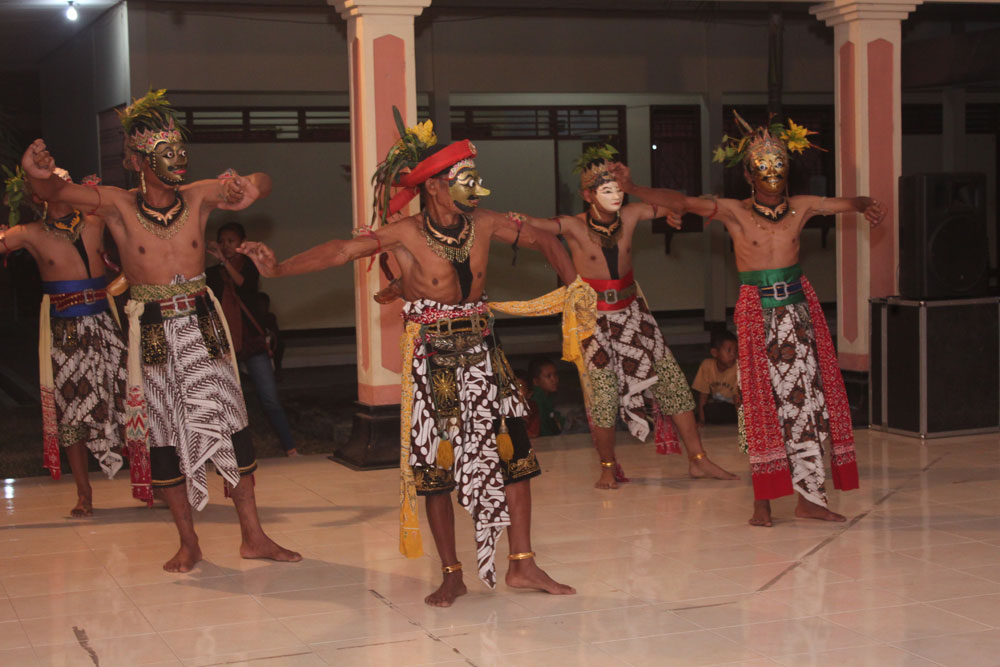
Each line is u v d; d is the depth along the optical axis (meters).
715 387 7.75
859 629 3.65
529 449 4.13
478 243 4.03
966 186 6.83
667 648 3.52
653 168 13.35
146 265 4.49
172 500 4.54
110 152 10.83
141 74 10.10
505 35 11.57
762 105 13.28
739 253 5.14
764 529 4.96
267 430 8.30
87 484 5.53
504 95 12.81
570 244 5.83
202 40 10.30
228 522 5.34
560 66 11.80
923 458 6.33
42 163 4.09
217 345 4.59
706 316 13.13
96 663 3.50
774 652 3.47
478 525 3.99
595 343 5.78
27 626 3.88
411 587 4.26
